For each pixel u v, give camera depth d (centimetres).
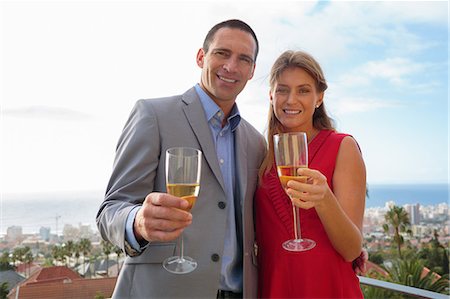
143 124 149
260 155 187
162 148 149
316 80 177
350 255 148
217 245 145
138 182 140
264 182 176
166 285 138
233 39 164
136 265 145
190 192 103
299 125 182
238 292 156
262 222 171
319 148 172
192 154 104
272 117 188
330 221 133
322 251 155
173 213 93
